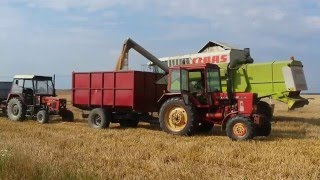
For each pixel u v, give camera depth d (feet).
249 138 41.70
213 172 26.48
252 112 43.70
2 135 44.21
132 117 54.13
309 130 53.42
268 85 60.39
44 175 21.79
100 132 48.37
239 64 64.80
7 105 65.41
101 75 55.36
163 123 47.93
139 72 52.85
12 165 23.84
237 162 30.27
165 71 65.72
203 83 47.62
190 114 46.16
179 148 35.99
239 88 62.34
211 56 66.69
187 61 69.87
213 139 43.14
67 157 31.35
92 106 56.49
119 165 29.17
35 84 63.72
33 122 62.23
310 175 25.96
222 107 46.16
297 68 60.08
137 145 37.96
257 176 25.98
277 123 61.67
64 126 55.47
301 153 33.76
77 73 57.62
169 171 26.32
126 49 63.10
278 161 30.30
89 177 21.77
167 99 49.52
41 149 33.88
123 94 53.21
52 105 63.05
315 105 116.88
